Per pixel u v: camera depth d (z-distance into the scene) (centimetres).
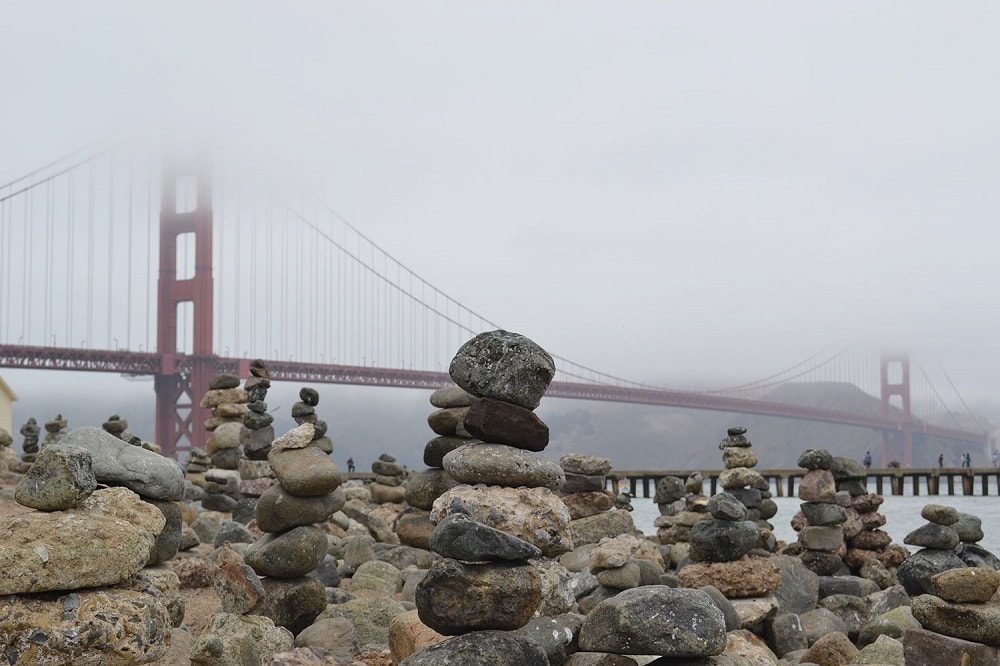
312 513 844
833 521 1205
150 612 547
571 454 1250
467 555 573
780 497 4212
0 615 504
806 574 1095
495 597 571
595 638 603
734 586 956
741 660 610
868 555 1277
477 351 699
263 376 1502
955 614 734
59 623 513
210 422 1745
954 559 1051
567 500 1230
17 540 520
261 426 1475
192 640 745
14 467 1852
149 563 829
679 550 1304
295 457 862
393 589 1029
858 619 1057
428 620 579
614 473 4366
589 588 930
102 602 531
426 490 1108
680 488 1730
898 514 2936
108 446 811
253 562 833
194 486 1709
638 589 618
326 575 1011
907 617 936
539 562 678
